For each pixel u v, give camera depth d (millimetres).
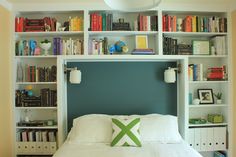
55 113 3395
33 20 3137
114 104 3379
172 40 3209
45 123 3246
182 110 3256
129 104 3387
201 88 3486
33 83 3146
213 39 3375
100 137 2834
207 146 3242
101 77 3369
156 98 3406
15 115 3121
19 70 3205
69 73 3324
